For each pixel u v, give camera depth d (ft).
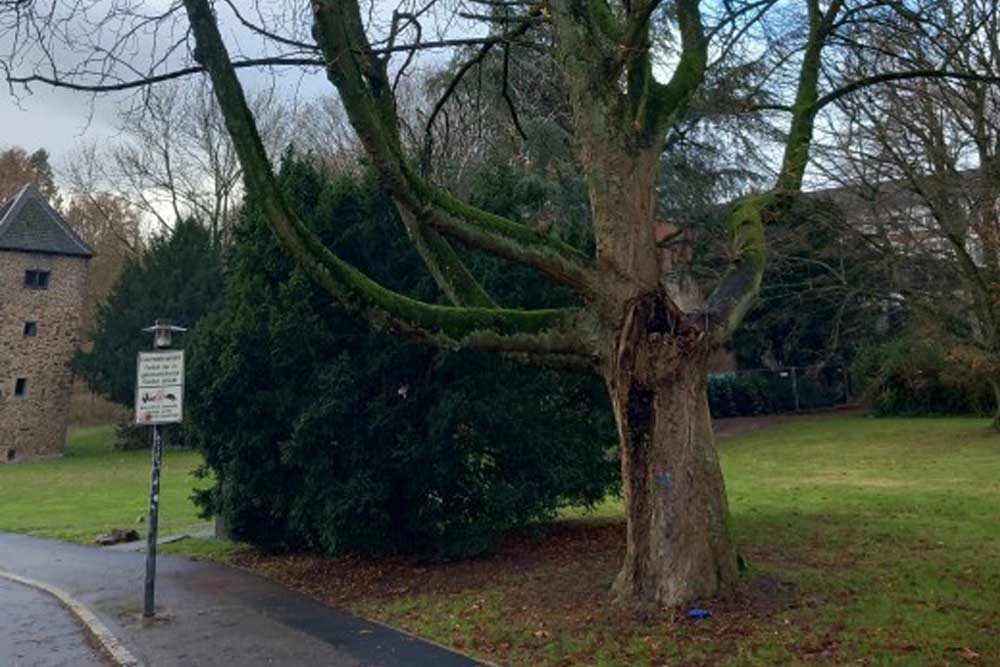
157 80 26.05
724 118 52.34
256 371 34.81
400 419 33.06
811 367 120.98
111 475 94.17
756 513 42.37
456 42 30.22
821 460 73.10
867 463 68.54
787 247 82.28
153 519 29.22
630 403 24.30
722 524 24.48
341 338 34.30
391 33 30.19
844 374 127.54
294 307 33.53
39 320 126.31
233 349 34.60
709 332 24.49
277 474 35.29
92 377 124.06
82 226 183.21
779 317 112.68
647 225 25.16
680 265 88.84
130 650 24.62
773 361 128.77
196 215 142.20
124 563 40.14
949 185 62.13
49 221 129.80
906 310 97.96
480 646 22.93
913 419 99.09
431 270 29.07
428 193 24.12
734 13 30.17
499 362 33.88
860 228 79.77
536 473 35.22
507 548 36.52
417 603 28.45
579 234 43.96
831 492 50.19
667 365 23.97
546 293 37.40
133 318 122.01
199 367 36.24
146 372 29.71
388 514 33.60
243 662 22.95
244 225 37.70
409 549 36.24
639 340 24.12
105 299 155.22
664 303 24.48
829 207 76.13
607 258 24.73
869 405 107.86
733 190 70.13
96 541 46.98
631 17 26.40
